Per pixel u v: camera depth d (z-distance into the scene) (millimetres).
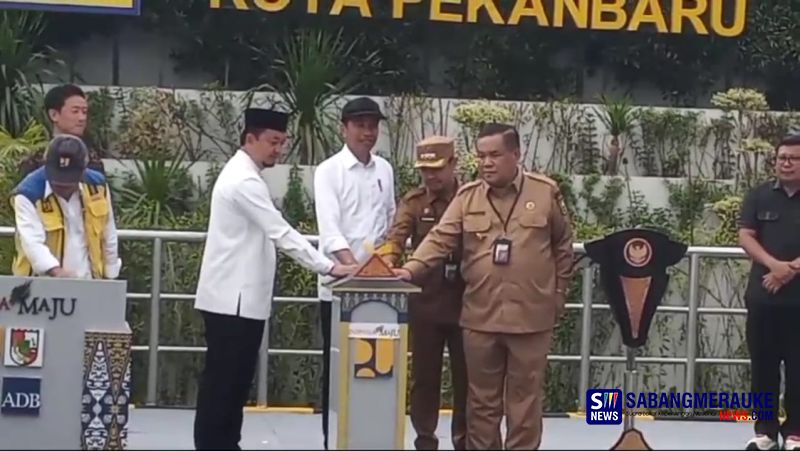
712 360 9219
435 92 12531
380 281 6480
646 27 12562
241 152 7035
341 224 7191
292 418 8805
